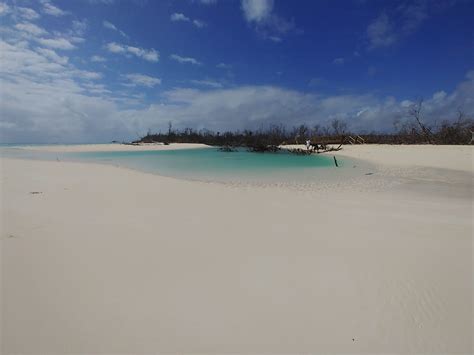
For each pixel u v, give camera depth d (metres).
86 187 9.51
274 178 13.20
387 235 5.02
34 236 4.65
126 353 2.27
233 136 46.69
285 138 46.06
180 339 2.43
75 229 5.04
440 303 2.98
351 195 9.05
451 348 2.38
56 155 29.95
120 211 6.40
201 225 5.48
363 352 2.33
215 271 3.63
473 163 15.66
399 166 16.34
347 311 2.85
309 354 2.30
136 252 4.15
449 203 7.81
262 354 2.29
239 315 2.76
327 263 3.89
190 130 60.78
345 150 27.55
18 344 2.32
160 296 3.05
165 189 9.61
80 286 3.20
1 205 6.59
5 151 37.34
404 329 2.60
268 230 5.26
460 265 3.83
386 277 3.51
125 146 48.53
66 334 2.45
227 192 9.41
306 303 2.97
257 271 3.65
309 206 7.30
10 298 2.93
